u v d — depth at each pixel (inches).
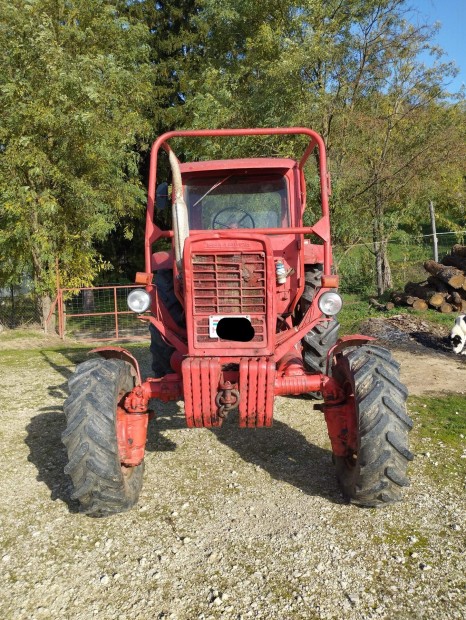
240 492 154.9
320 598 110.1
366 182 517.7
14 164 437.1
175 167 144.2
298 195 179.9
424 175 531.8
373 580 115.0
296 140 470.3
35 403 251.0
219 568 120.6
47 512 147.3
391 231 568.7
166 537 133.3
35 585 116.7
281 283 159.5
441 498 146.8
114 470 130.1
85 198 470.6
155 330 227.5
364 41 475.8
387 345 348.5
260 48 523.5
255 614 106.3
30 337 463.2
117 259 874.8
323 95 455.2
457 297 451.2
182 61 854.5
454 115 533.3
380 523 135.9
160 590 114.2
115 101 484.1
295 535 132.0
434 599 108.8
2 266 494.3
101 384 135.9
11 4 434.6
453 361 306.2
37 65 434.3
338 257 544.4
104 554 127.2
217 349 139.4
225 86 540.1
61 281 492.4
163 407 233.8
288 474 165.6
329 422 144.5
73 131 447.5
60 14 497.7
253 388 134.6
